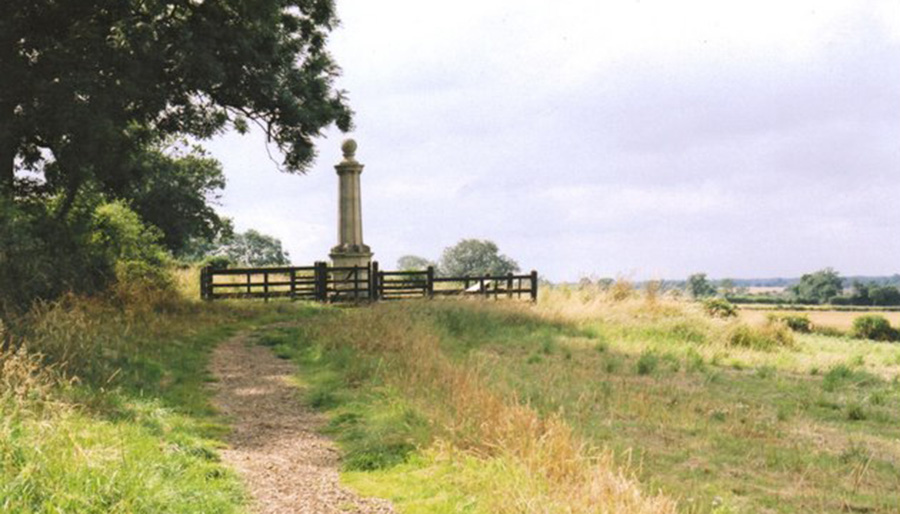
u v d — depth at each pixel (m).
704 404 10.06
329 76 22.53
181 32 17.55
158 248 20.14
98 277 16.03
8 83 15.95
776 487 6.73
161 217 39.84
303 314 19.31
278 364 12.30
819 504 6.29
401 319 15.82
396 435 7.53
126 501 4.83
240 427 8.32
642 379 12.02
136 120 19.53
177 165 42.50
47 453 5.25
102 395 7.64
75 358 8.91
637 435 8.35
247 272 22.61
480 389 8.43
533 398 9.48
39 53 16.78
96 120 15.99
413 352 11.73
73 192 17.53
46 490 4.74
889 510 6.16
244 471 6.57
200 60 17.72
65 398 7.12
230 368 11.79
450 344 14.23
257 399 9.75
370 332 13.81
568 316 19.16
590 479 5.62
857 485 6.71
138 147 19.72
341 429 8.23
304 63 22.30
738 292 91.62
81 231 16.83
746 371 13.39
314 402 9.49
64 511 4.60
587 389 10.42
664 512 5.28
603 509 5.07
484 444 6.69
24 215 14.88
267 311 19.53
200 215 42.81
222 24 18.80
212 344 13.94
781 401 10.62
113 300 15.57
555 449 6.27
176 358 11.62
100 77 16.64
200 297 22.08
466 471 6.25
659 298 20.64
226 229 46.56
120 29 16.73
